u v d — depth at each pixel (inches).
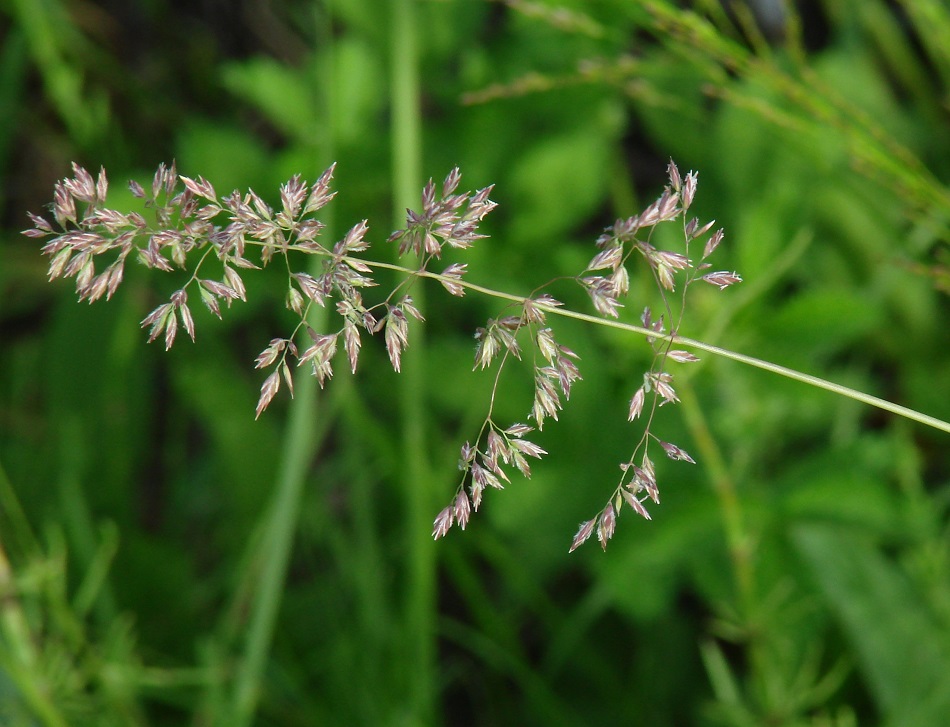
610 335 18.0
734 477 17.8
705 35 17.3
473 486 13.5
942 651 17.1
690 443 18.2
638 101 23.5
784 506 17.8
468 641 22.7
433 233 13.1
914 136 23.5
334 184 21.1
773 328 17.6
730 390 17.8
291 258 22.1
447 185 13.1
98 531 22.4
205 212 13.0
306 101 22.2
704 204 22.6
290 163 21.2
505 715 22.1
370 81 21.7
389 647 19.9
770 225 17.8
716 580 17.5
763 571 17.6
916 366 22.3
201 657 20.6
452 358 20.3
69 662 16.9
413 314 13.1
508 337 13.4
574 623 20.1
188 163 21.0
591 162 21.3
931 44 22.4
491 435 13.5
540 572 19.5
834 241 22.4
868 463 17.9
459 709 22.9
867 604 17.3
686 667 20.7
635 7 18.9
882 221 21.4
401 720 18.0
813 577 17.6
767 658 17.0
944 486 21.0
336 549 21.1
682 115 23.5
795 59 17.5
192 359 23.3
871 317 17.4
